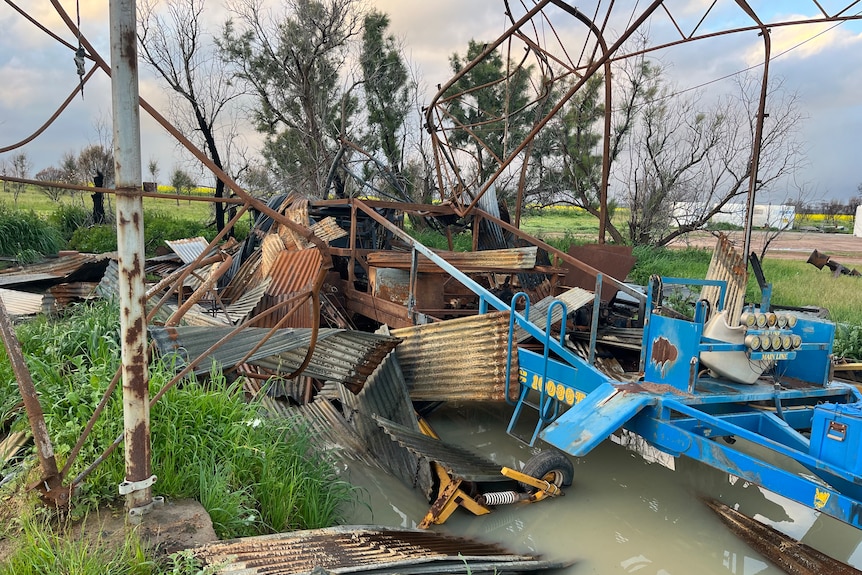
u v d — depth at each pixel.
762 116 7.83
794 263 19.02
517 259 7.42
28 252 13.95
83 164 24.50
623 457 5.70
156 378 4.06
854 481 3.25
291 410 5.78
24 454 3.86
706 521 4.60
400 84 22.22
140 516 3.17
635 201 22.31
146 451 3.15
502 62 21.95
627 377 4.97
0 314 3.07
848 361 7.50
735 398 4.32
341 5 19.59
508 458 5.64
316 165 19.98
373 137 22.03
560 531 4.44
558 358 6.08
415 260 6.63
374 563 3.12
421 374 5.97
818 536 4.43
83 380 4.27
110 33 2.74
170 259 11.10
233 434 4.05
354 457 5.27
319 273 4.08
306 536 3.41
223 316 6.75
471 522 4.54
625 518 4.61
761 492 5.10
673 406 4.10
